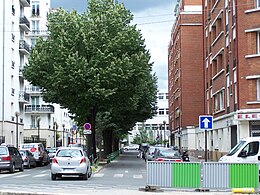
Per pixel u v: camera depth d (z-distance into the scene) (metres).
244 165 16.67
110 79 36.69
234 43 36.28
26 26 63.22
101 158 48.31
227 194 15.79
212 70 46.94
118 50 37.72
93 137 41.75
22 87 64.88
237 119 33.88
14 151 32.38
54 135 79.62
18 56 61.28
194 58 70.81
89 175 26.30
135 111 55.28
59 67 36.78
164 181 16.92
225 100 40.03
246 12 34.25
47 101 39.97
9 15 56.97
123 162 49.56
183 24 71.12
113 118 55.22
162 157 28.77
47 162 45.53
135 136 148.38
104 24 38.00
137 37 39.00
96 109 41.72
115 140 83.88
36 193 15.39
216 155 44.66
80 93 37.56
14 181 23.59
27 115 82.62
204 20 52.75
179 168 16.86
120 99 39.66
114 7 40.25
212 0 47.72
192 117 70.31
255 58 33.72
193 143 67.31
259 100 33.44
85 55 37.78
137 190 17.34
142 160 56.06
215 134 46.47
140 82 39.56
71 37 37.78
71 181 23.66
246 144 21.67
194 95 70.44
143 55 38.28
